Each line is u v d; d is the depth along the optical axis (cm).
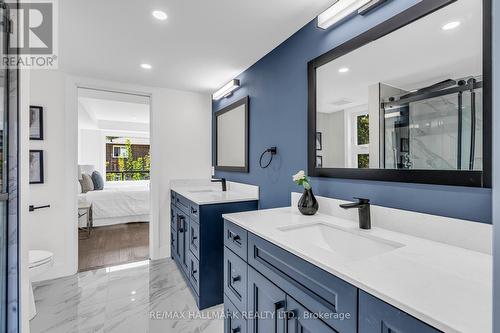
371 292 65
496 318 43
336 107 148
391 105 120
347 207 120
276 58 201
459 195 97
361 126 134
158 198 305
